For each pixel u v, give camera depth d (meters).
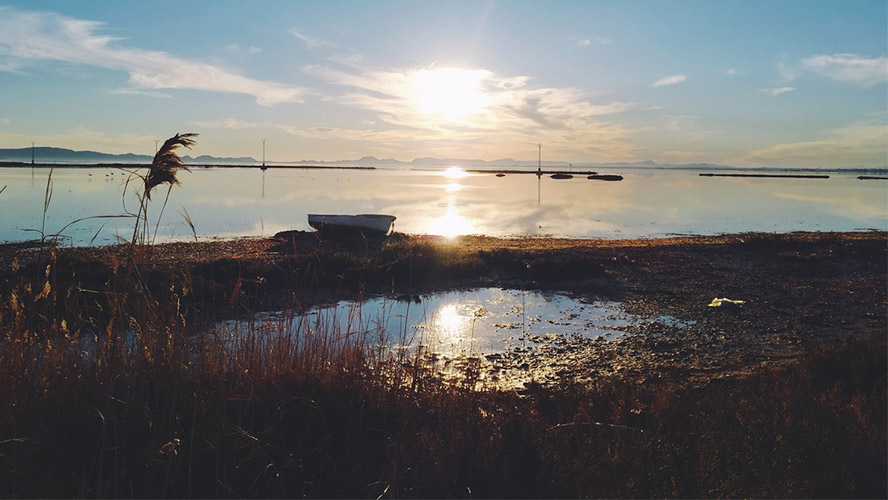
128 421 3.58
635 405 5.71
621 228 29.97
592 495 3.43
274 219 33.06
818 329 11.30
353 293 13.15
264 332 5.14
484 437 4.21
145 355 4.18
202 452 3.51
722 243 21.66
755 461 3.84
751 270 16.98
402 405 4.69
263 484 3.42
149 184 4.39
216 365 4.37
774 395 5.54
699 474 3.57
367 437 4.07
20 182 63.50
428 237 24.64
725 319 11.95
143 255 4.52
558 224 31.97
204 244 20.88
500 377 8.25
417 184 91.75
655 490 3.41
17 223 27.25
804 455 3.98
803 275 16.42
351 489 3.48
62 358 4.09
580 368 8.80
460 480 3.60
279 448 3.69
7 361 3.86
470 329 10.80
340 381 4.62
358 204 47.41
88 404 3.70
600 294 14.13
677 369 8.80
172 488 3.25
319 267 13.95
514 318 11.77
